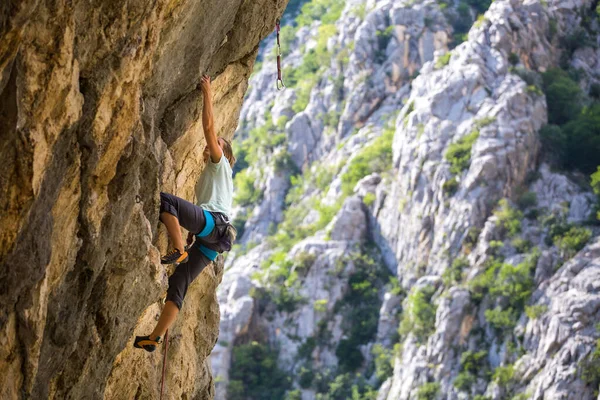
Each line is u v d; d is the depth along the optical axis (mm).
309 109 137375
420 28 131000
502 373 82375
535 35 112938
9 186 5723
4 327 6012
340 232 111688
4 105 5582
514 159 98750
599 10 119500
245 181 137375
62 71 5887
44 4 5645
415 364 90062
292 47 170000
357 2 147750
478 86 106438
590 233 90750
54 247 6551
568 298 83000
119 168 7133
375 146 119250
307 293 108250
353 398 95875
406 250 103438
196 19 8305
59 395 7477
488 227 94500
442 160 101625
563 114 108500
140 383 9727
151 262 8055
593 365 77875
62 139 6168
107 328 7781
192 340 11906
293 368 103938
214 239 8625
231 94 11375
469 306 89875
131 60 6766
